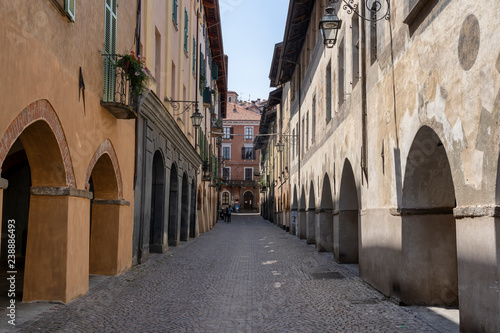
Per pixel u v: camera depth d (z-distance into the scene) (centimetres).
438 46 704
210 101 3222
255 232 3450
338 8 1576
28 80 677
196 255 1789
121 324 729
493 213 539
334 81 1628
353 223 1543
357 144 1248
